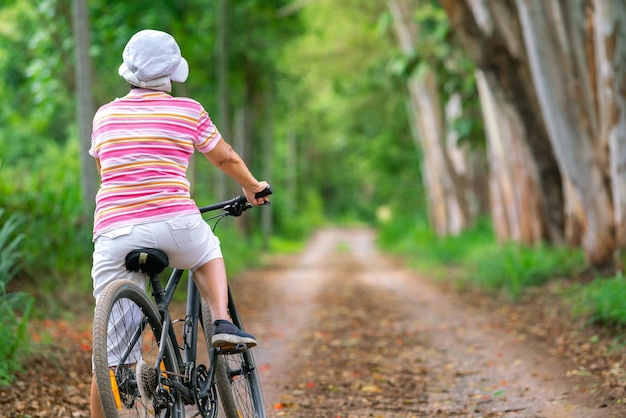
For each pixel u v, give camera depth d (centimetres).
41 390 761
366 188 11475
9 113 2608
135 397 489
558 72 1523
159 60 497
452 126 2673
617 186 1466
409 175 5650
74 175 1972
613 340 983
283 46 3441
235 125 4234
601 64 1437
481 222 3688
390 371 948
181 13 2611
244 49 3228
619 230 1480
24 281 1245
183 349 549
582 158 1555
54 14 2114
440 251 3022
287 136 7638
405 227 5428
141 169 486
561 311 1276
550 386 806
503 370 916
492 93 1888
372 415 738
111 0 2306
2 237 928
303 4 3064
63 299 1236
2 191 1282
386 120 4638
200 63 3133
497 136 2364
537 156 1953
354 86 3906
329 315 1523
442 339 1184
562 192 2005
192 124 498
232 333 516
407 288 2111
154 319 511
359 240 6806
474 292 1792
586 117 1536
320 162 10581
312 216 9194
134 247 485
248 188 536
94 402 501
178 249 497
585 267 1644
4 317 834
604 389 763
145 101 497
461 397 802
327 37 3569
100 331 452
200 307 586
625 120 1431
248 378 592
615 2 1397
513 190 2216
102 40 2281
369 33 3503
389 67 3250
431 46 2661
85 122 1484
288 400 800
